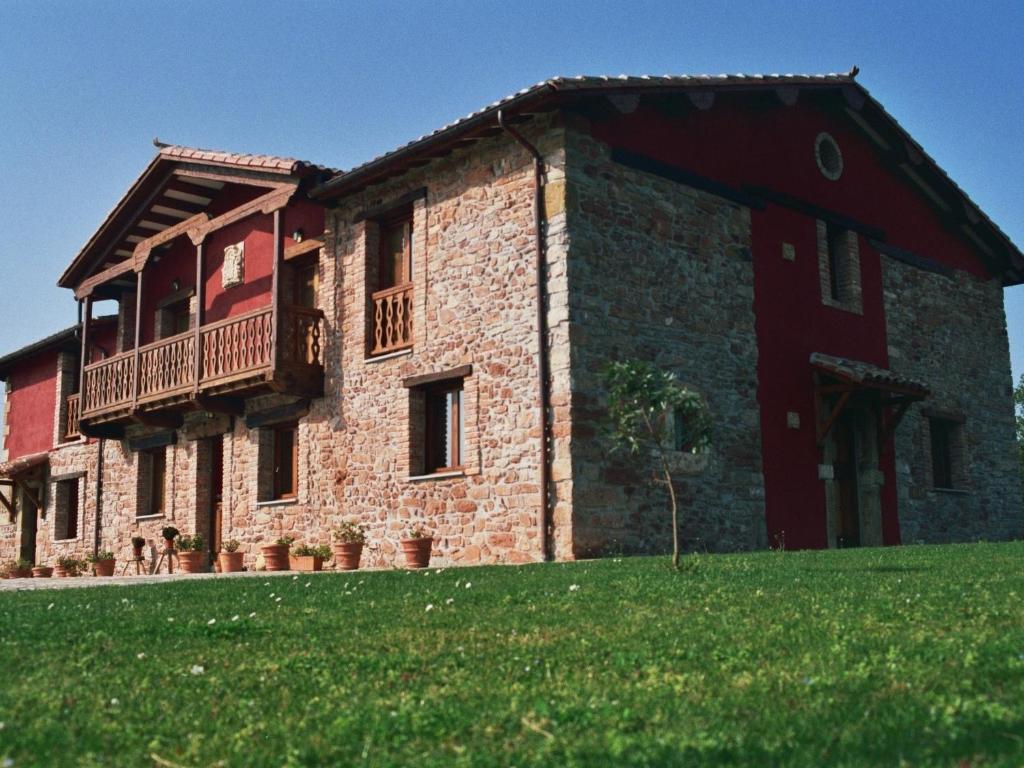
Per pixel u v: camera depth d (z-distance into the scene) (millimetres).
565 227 11828
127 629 5871
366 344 14133
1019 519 18891
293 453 15492
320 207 15523
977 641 4477
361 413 14039
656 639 4906
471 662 4559
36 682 4383
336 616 6246
